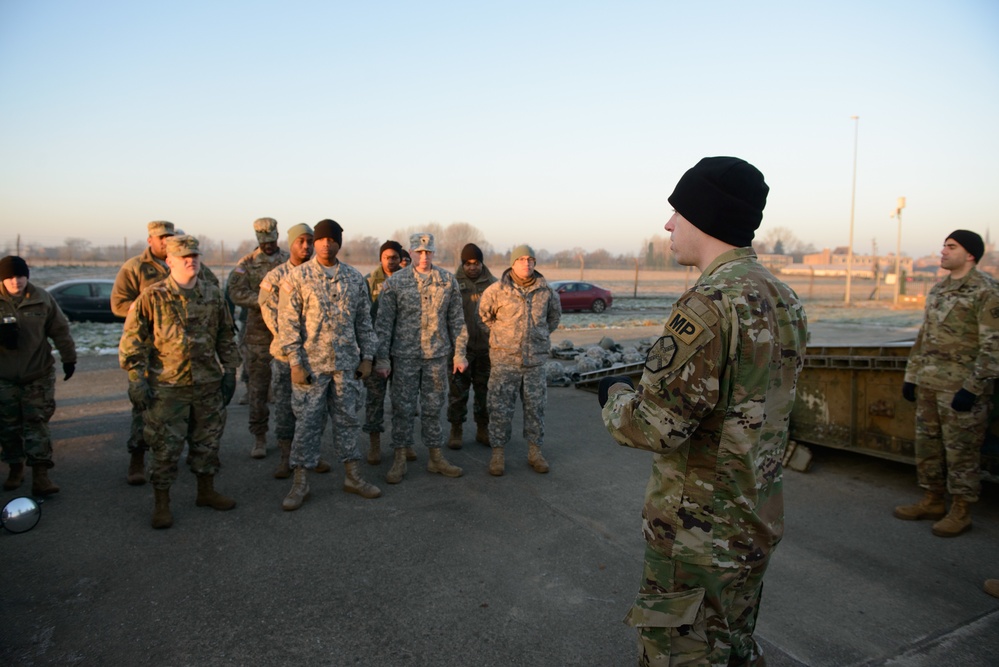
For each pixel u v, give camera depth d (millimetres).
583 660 2736
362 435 6398
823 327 18922
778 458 1745
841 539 3984
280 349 4398
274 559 3639
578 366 9445
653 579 1751
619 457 5684
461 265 6051
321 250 4480
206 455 4320
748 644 1792
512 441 6230
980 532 4074
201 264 4512
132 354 3871
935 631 2982
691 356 1586
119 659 2686
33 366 4473
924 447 4172
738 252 1747
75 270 36219
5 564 3529
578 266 72000
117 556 3650
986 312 3770
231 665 2658
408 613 3086
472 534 4012
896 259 30531
